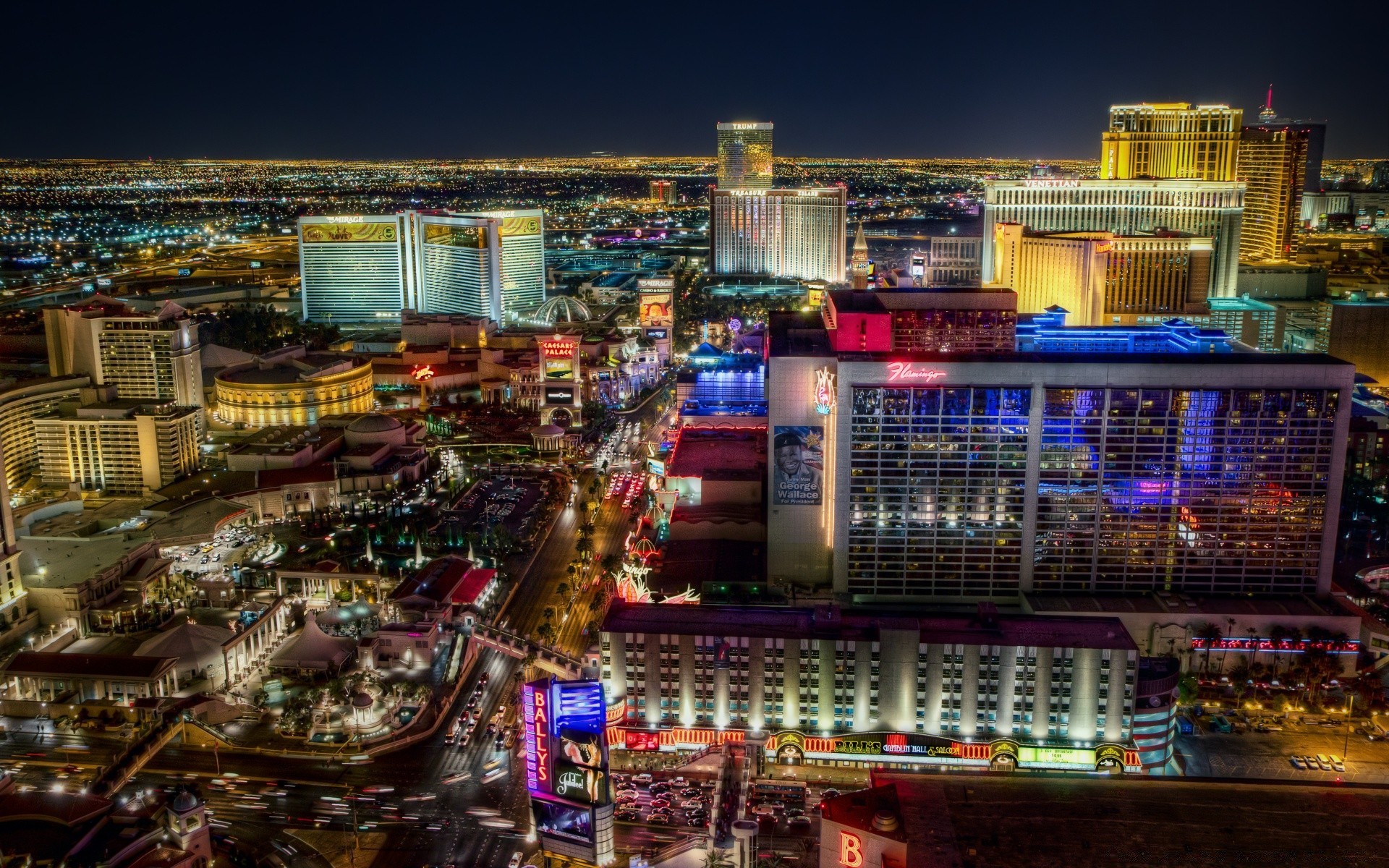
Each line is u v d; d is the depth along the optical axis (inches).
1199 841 7696.9
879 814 7086.6
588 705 7726.4
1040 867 7401.6
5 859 7755.9
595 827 7618.1
